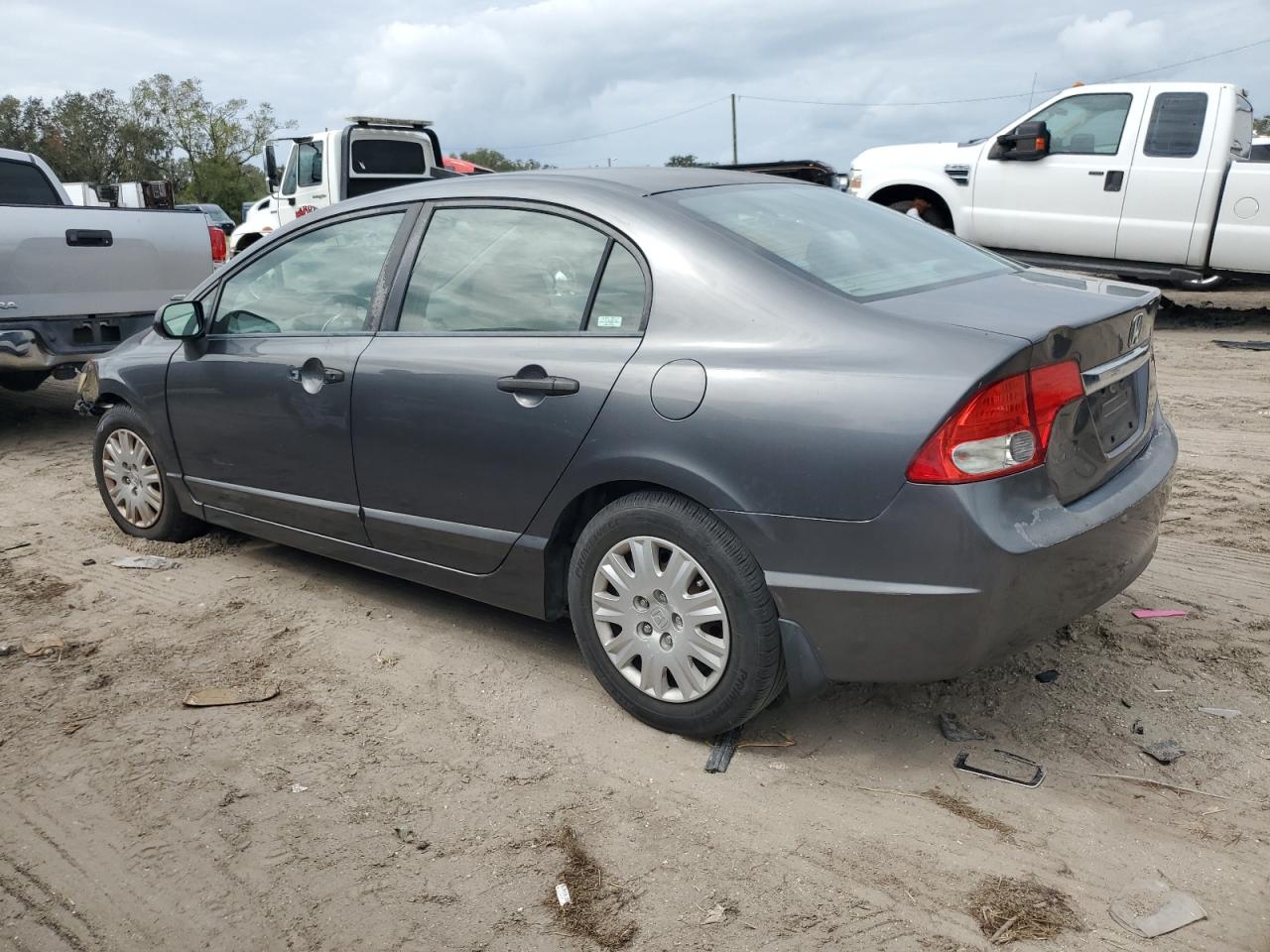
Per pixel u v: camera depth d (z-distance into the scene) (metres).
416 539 3.77
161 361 4.64
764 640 2.91
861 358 2.75
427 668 3.72
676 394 2.96
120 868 2.68
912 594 2.67
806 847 2.67
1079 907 2.42
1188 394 7.64
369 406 3.74
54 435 7.65
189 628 4.11
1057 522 2.72
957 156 11.22
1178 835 2.68
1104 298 3.10
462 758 3.14
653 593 3.10
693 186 3.54
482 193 3.68
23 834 2.83
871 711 3.34
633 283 3.20
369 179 14.12
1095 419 2.93
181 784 3.03
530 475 3.31
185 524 5.00
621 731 3.26
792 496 2.77
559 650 3.85
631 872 2.60
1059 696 3.38
